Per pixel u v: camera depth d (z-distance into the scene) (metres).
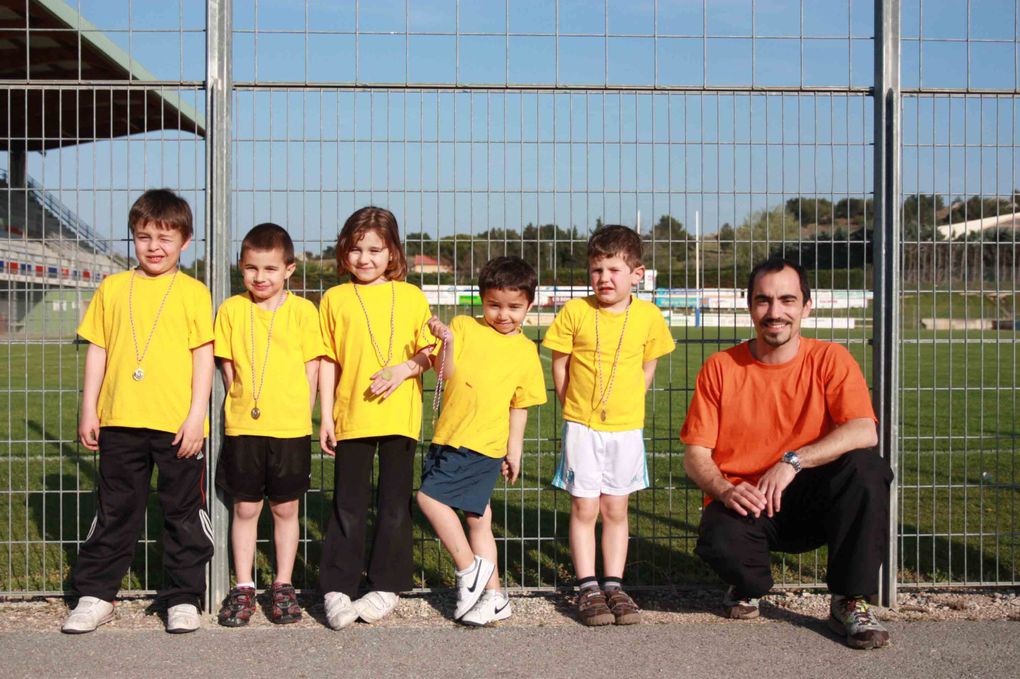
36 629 3.57
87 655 3.28
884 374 3.86
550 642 3.44
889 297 3.84
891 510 3.87
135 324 3.62
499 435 3.81
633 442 3.88
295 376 3.74
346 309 3.79
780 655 3.29
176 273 3.73
